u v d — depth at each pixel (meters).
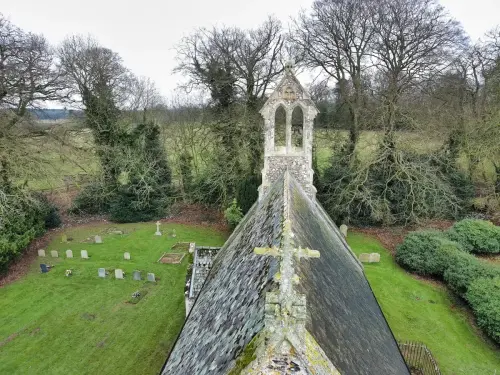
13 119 27.83
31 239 26.70
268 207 10.84
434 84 31.50
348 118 35.16
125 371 15.57
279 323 3.90
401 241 29.08
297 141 33.28
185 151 37.34
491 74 30.73
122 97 37.00
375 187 31.53
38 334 17.95
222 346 5.66
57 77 30.20
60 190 34.91
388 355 8.09
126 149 35.41
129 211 34.22
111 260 26.02
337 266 9.58
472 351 16.78
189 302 16.36
